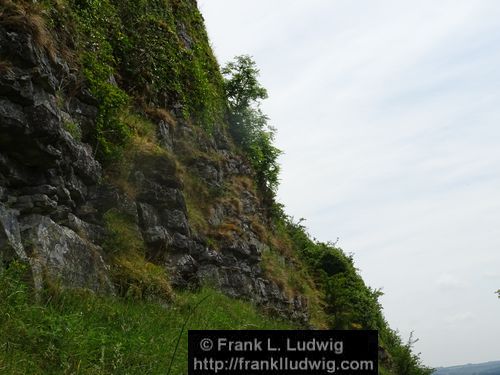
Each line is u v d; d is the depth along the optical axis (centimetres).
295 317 2073
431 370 3716
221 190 1747
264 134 2442
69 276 802
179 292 1184
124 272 973
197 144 1748
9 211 730
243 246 1688
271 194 2447
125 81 1472
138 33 1630
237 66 2478
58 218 855
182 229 1230
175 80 1723
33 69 758
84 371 578
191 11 2330
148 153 1209
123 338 702
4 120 705
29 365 529
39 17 820
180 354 763
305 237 3416
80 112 1026
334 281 3047
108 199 1067
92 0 1332
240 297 1589
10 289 621
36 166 791
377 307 3700
